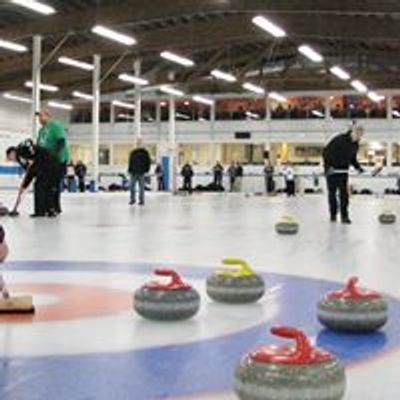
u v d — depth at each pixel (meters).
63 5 22.42
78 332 3.14
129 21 21.47
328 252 6.84
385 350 2.88
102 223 10.77
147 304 3.40
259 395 1.96
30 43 27.58
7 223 10.35
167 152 38.78
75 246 7.11
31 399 2.16
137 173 18.22
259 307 3.82
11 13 23.00
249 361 2.04
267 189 35.06
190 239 8.16
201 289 4.43
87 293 4.21
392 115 37.66
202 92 38.09
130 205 18.06
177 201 22.20
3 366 2.56
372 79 35.19
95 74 28.23
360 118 38.00
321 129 38.50
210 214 14.23
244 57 32.56
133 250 6.81
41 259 5.94
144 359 2.68
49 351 2.79
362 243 7.87
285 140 39.12
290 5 20.28
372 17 22.56
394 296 4.23
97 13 21.88
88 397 2.18
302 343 2.05
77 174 32.78
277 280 4.88
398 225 11.21
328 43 31.61
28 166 12.02
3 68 28.88
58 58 26.30
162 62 32.84
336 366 2.02
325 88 37.69
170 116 35.47
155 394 2.22
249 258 6.25
